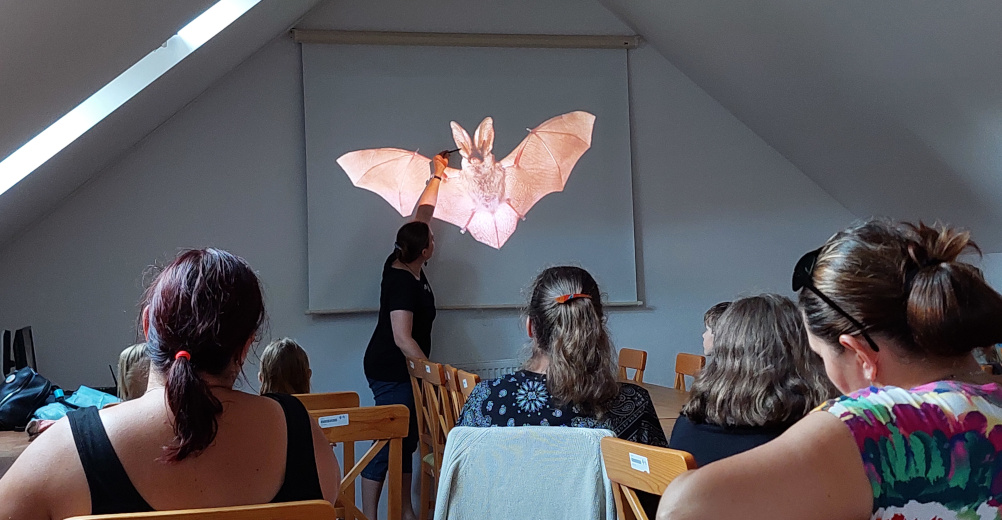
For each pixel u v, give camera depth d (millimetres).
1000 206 3707
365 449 3832
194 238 3908
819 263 981
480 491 1531
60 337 3746
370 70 4094
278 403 1260
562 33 4320
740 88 4215
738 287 4473
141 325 1235
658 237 4414
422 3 4164
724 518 793
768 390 1463
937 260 916
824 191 4602
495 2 4242
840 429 836
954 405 859
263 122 4008
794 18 3438
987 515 831
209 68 3580
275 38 4020
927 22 2963
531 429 1524
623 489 1335
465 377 2686
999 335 884
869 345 934
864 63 3414
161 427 1113
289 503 1053
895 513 819
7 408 2717
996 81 2990
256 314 1208
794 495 795
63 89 2252
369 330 4062
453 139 4176
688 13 3900
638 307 4371
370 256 4055
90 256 3795
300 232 4035
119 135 3430
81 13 1879
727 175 4496
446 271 4137
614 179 4336
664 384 4379
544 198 4266
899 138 3732
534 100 4273
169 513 1007
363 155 4070
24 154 2850
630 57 4418
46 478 1070
